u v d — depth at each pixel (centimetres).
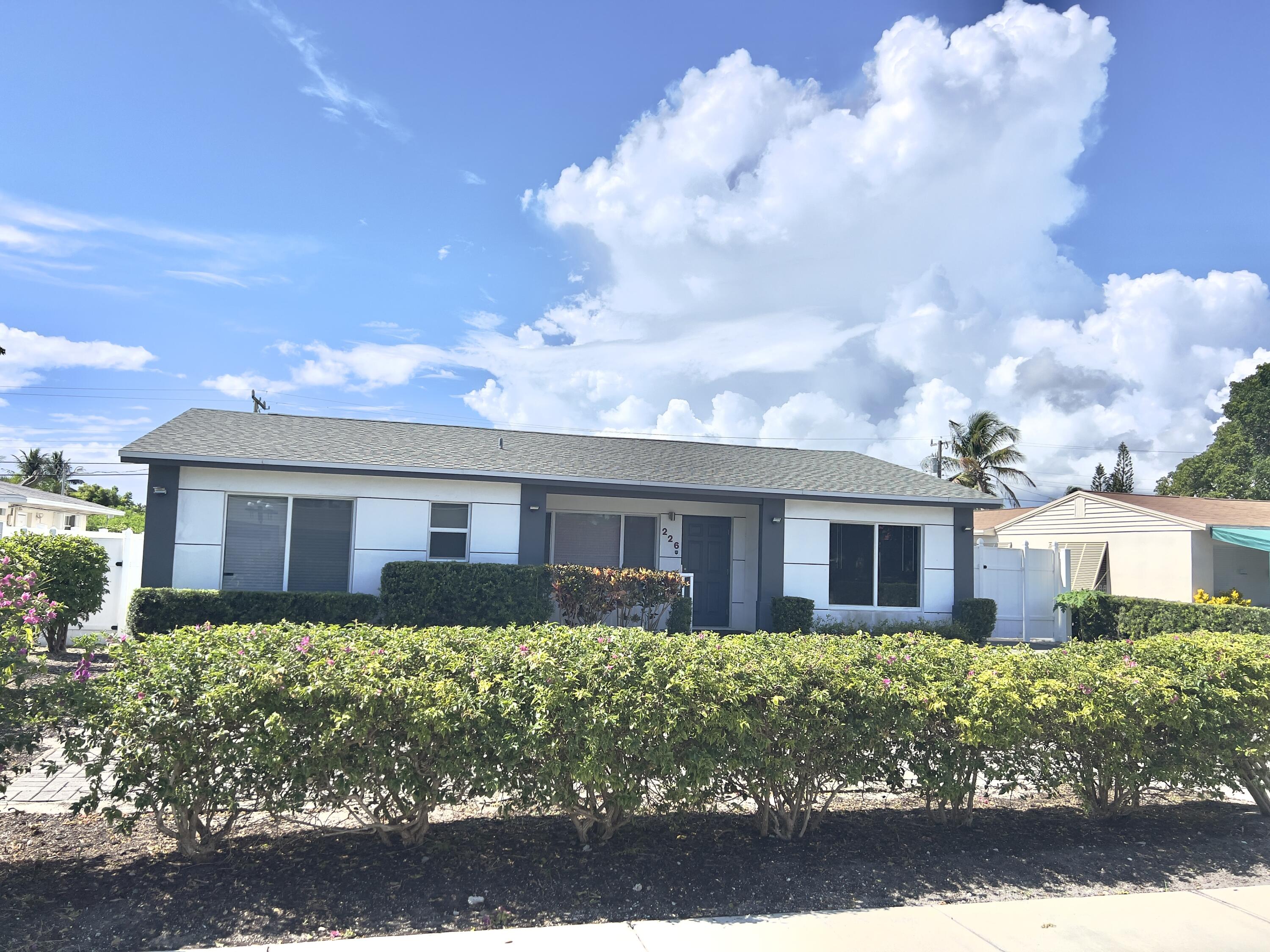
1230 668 541
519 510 1359
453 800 415
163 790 391
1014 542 2423
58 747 669
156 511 1207
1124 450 7488
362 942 343
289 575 1259
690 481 1445
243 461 1209
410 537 1304
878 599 1518
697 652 466
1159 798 611
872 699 457
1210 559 1817
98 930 347
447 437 1566
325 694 389
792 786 470
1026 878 444
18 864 413
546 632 500
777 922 379
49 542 1113
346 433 1478
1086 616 1700
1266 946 368
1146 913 402
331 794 407
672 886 415
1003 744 466
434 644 458
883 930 374
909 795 577
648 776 425
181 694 387
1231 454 4347
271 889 391
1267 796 582
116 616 1396
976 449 4350
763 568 1473
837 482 1554
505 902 391
